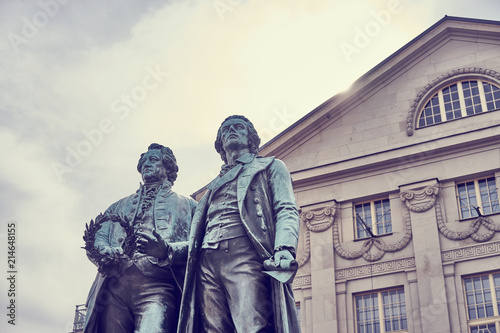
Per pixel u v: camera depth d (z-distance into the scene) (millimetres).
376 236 25828
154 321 5668
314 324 25234
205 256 5500
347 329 24891
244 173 5723
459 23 27484
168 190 6363
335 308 25250
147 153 6508
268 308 5332
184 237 6125
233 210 5574
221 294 5445
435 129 26781
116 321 5812
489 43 27188
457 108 26906
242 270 5387
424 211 25594
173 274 5758
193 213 6309
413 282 24703
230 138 6023
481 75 26812
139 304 5781
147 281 5777
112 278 5824
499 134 25609
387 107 27656
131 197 6367
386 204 26578
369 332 24734
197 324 5473
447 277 24312
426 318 23891
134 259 5793
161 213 6164
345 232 26562
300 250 26781
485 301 23766
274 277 5125
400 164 26656
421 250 24953
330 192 27266
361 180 27047
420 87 27500
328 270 25906
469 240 24641
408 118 27172
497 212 24750
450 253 24656
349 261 25922
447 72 27281
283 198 5648
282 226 5453
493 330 23266
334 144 27828
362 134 27609
